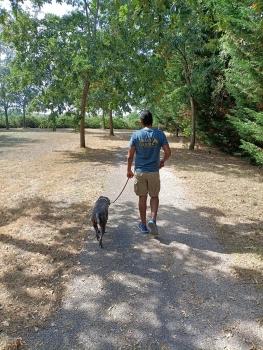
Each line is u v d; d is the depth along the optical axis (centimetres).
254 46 1116
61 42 1734
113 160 1580
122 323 380
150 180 600
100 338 357
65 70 1750
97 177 1146
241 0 1064
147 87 1808
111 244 586
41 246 577
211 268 503
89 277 477
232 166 1423
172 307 409
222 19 744
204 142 2145
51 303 415
